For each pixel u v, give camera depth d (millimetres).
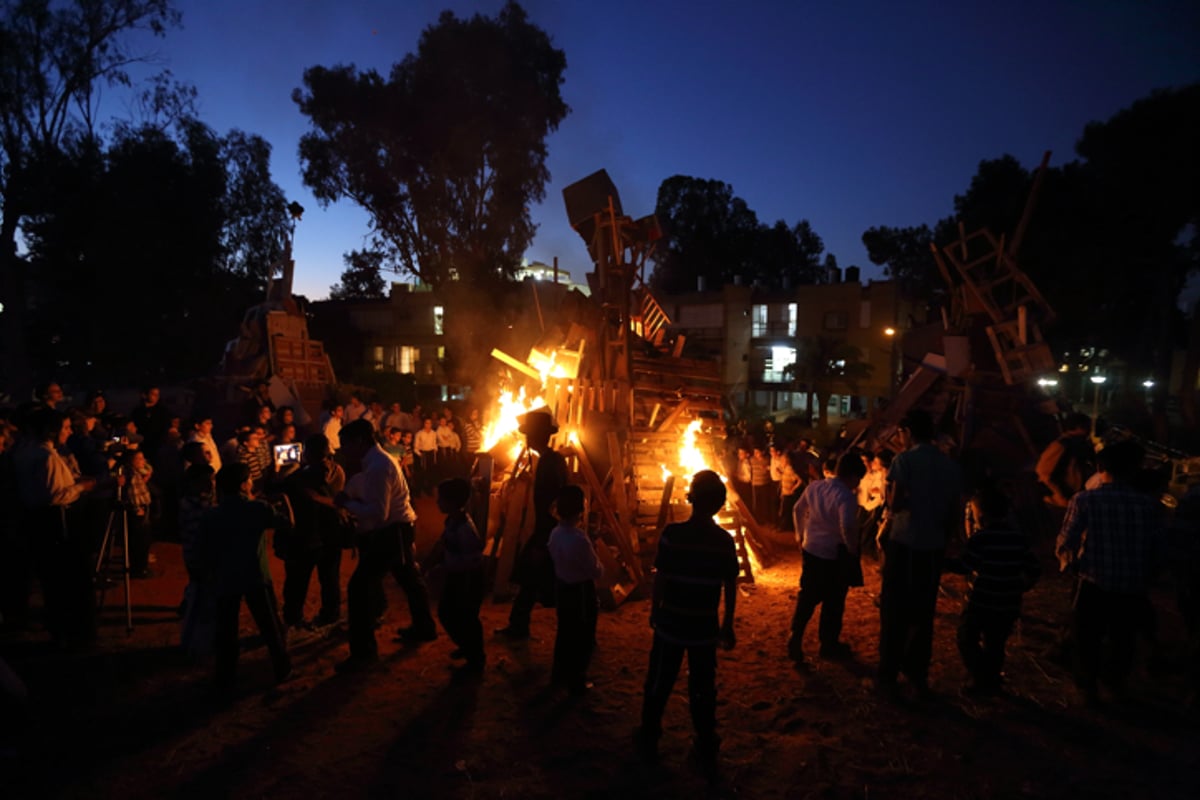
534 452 8164
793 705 4863
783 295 41469
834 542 5539
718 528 4137
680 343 11938
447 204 31984
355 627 5441
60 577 5578
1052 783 3838
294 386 16469
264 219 29219
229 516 4902
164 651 5691
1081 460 8117
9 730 4027
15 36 21609
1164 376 24922
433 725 4539
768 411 41781
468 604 5301
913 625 4953
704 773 3982
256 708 4719
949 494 4957
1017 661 5559
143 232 23156
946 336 12000
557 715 4723
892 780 3912
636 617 7082
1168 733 4352
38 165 21875
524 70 32281
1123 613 4605
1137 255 24438
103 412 8875
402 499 5656
